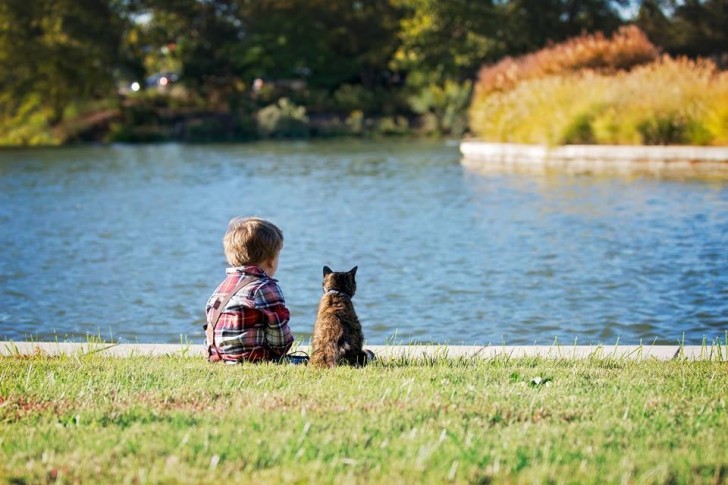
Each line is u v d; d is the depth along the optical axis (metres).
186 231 17.41
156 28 62.25
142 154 41.41
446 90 57.19
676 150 26.05
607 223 16.75
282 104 56.06
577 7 63.06
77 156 40.31
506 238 15.72
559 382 6.20
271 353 6.94
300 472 4.11
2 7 54.72
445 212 19.09
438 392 5.71
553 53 36.59
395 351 7.82
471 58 62.34
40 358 7.47
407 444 4.55
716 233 15.27
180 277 13.23
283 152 41.03
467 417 5.17
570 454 4.42
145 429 4.86
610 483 4.01
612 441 4.68
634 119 27.88
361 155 37.91
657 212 17.64
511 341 9.77
